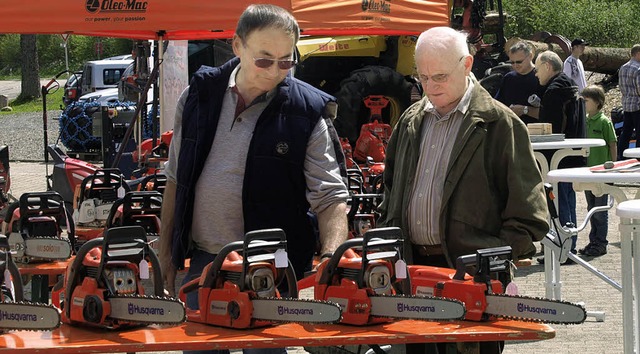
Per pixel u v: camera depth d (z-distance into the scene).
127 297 3.54
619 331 6.93
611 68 24.11
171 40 11.01
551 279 7.42
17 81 55.62
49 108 35.84
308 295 7.89
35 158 21.11
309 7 9.30
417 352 4.24
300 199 4.05
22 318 3.55
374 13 9.52
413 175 4.41
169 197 4.20
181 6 8.85
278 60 3.84
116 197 6.88
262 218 4.00
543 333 3.52
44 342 3.47
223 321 3.66
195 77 4.06
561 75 9.56
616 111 18.03
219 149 4.01
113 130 12.64
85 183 6.86
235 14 8.91
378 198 6.55
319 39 14.70
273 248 3.68
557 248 6.55
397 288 3.82
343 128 13.79
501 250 3.81
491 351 4.02
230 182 3.98
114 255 3.64
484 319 3.71
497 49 18.66
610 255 9.80
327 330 3.61
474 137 4.20
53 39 62.75
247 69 3.89
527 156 4.22
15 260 5.53
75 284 3.72
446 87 4.21
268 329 3.64
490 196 4.22
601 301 7.86
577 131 9.57
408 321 3.75
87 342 3.46
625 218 5.10
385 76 14.02
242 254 3.69
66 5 8.69
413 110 4.54
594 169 6.23
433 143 4.36
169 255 4.20
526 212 4.14
